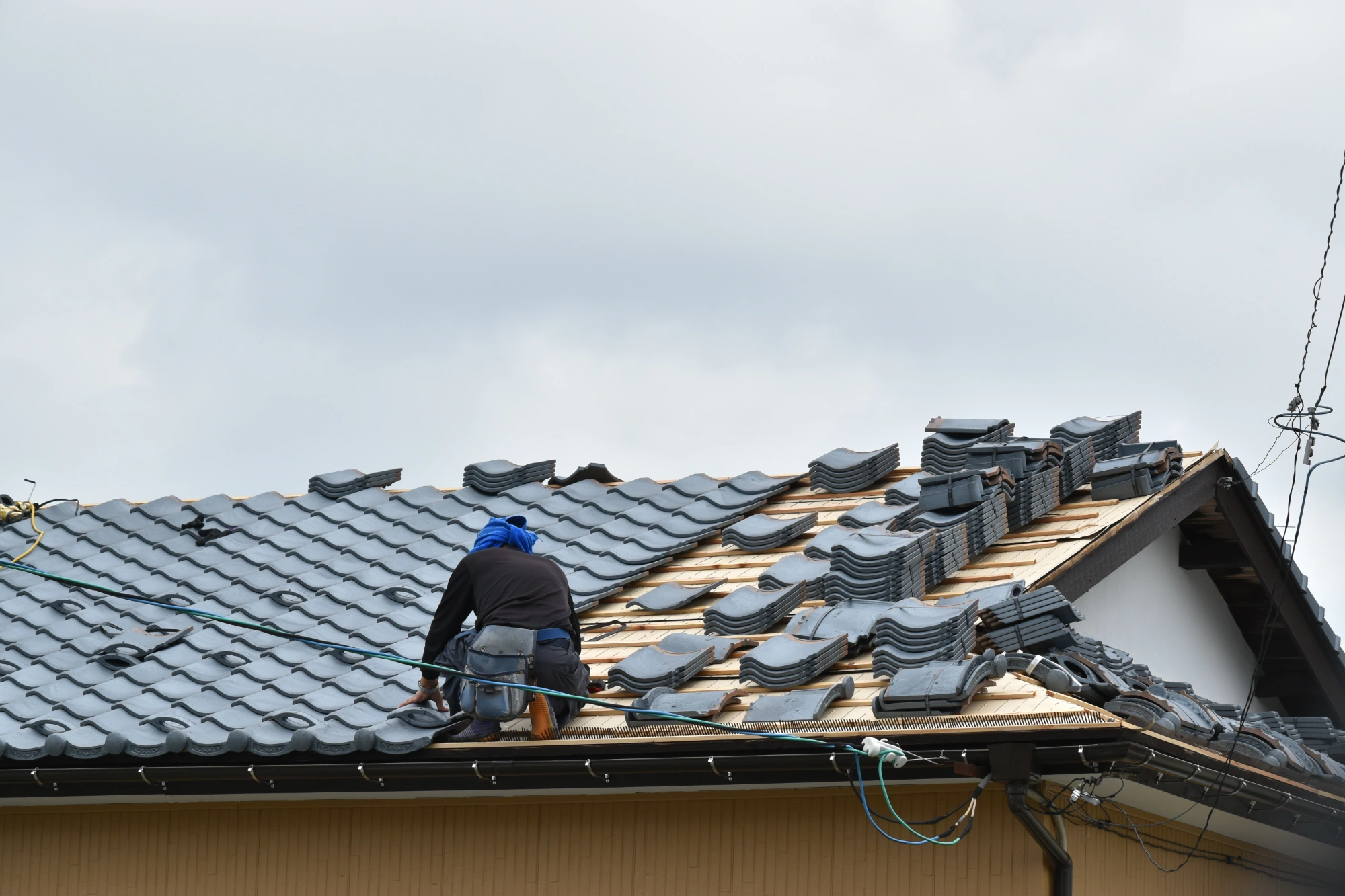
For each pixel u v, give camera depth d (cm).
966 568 1260
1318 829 1185
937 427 1428
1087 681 977
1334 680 1666
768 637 1108
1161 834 1145
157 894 1107
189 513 1570
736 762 907
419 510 1531
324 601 1320
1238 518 1492
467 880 1031
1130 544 1314
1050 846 896
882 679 991
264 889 1079
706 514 1452
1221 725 1063
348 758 988
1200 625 1574
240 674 1152
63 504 1617
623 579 1325
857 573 1164
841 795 963
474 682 958
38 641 1292
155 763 1030
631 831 1002
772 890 963
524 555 1029
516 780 962
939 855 937
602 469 1588
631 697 1030
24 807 1162
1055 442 1384
